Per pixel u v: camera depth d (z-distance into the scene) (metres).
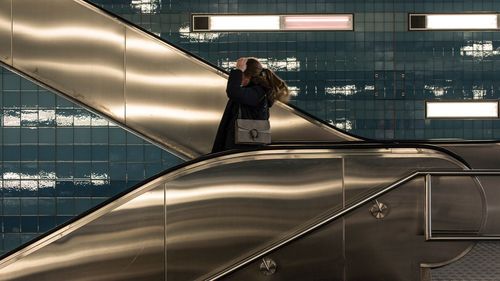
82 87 7.40
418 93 8.81
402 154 5.59
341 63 8.80
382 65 8.80
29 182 8.23
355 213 5.48
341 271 5.47
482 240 5.41
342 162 5.58
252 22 8.80
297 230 5.54
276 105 7.31
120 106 7.40
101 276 5.52
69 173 8.26
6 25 7.45
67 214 8.25
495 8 8.82
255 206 5.53
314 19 8.80
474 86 8.82
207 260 5.52
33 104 8.25
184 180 5.53
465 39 8.84
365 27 8.80
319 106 8.78
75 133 8.26
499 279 5.57
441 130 8.80
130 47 7.40
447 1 8.83
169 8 8.78
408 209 5.49
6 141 8.23
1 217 8.20
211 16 8.79
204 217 5.52
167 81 7.39
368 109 8.79
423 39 8.83
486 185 7.25
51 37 7.43
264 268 5.44
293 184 5.55
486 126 8.80
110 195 8.27
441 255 5.49
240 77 5.92
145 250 5.51
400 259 5.48
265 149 5.57
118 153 8.28
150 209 5.52
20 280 5.49
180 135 7.37
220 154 5.56
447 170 5.42
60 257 5.50
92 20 7.43
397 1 8.82
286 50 8.79
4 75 8.22
